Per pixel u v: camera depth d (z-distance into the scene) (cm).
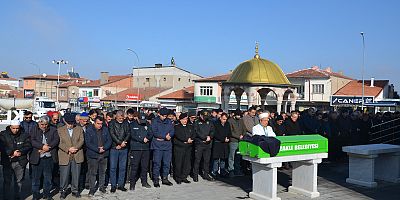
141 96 6262
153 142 990
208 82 5519
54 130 843
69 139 848
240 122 1121
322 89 4962
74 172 862
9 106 3238
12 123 793
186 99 5716
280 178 1091
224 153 1095
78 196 862
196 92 5628
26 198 847
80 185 949
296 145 841
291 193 909
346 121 1435
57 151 855
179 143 1019
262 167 843
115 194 895
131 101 5853
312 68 5412
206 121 1062
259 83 2822
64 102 7831
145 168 971
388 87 5000
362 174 1001
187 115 1041
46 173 831
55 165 953
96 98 7019
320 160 879
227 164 1137
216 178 1090
